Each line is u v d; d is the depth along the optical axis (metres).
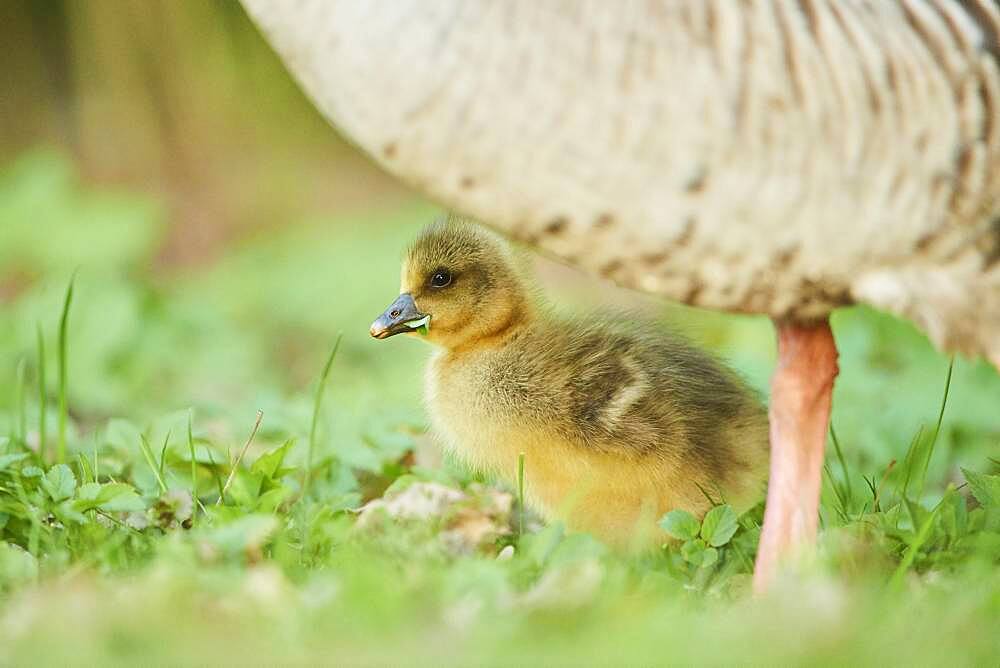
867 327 14.06
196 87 23.94
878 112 7.20
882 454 11.31
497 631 6.85
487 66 7.21
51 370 15.18
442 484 9.62
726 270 7.45
